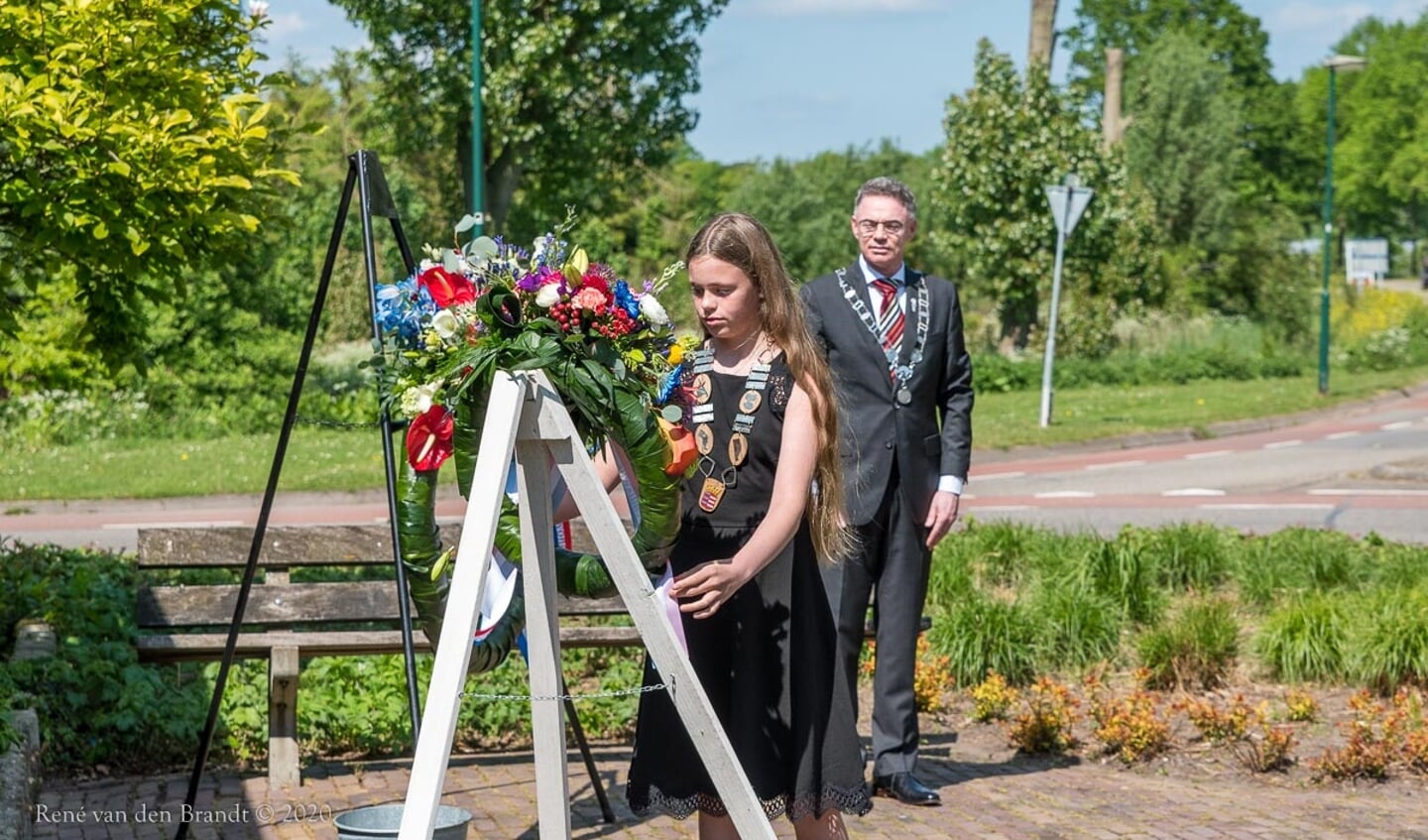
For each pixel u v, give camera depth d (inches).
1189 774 239.6
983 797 222.5
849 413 218.5
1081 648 299.9
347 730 244.4
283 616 244.2
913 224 223.3
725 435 142.4
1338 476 694.5
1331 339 1651.1
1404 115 3410.4
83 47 248.7
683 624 142.7
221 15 293.6
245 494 647.1
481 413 130.8
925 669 281.4
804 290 223.9
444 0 1195.3
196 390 909.8
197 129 263.6
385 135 1288.1
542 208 1311.5
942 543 374.9
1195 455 810.2
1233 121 2001.7
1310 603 302.8
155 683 243.8
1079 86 1355.8
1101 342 1360.7
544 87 1197.1
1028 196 1320.1
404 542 160.1
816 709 142.6
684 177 2455.7
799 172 2295.8
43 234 253.6
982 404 1093.1
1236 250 1835.6
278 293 957.8
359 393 966.4
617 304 131.6
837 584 214.2
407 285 144.8
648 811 144.0
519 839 196.1
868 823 207.2
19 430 824.9
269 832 201.0
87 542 503.5
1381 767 234.5
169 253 260.5
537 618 134.0
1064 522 538.0
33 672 241.6
